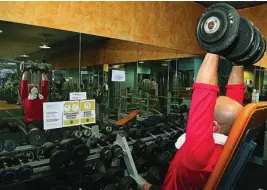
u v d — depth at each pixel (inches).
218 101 31.8
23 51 87.8
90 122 111.0
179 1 150.3
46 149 95.7
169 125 151.0
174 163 27.7
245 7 165.8
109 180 105.2
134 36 121.9
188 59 160.7
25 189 88.7
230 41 23.9
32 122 93.2
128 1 117.6
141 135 135.6
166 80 147.9
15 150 89.3
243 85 43.9
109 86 118.4
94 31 103.8
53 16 90.7
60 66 99.0
